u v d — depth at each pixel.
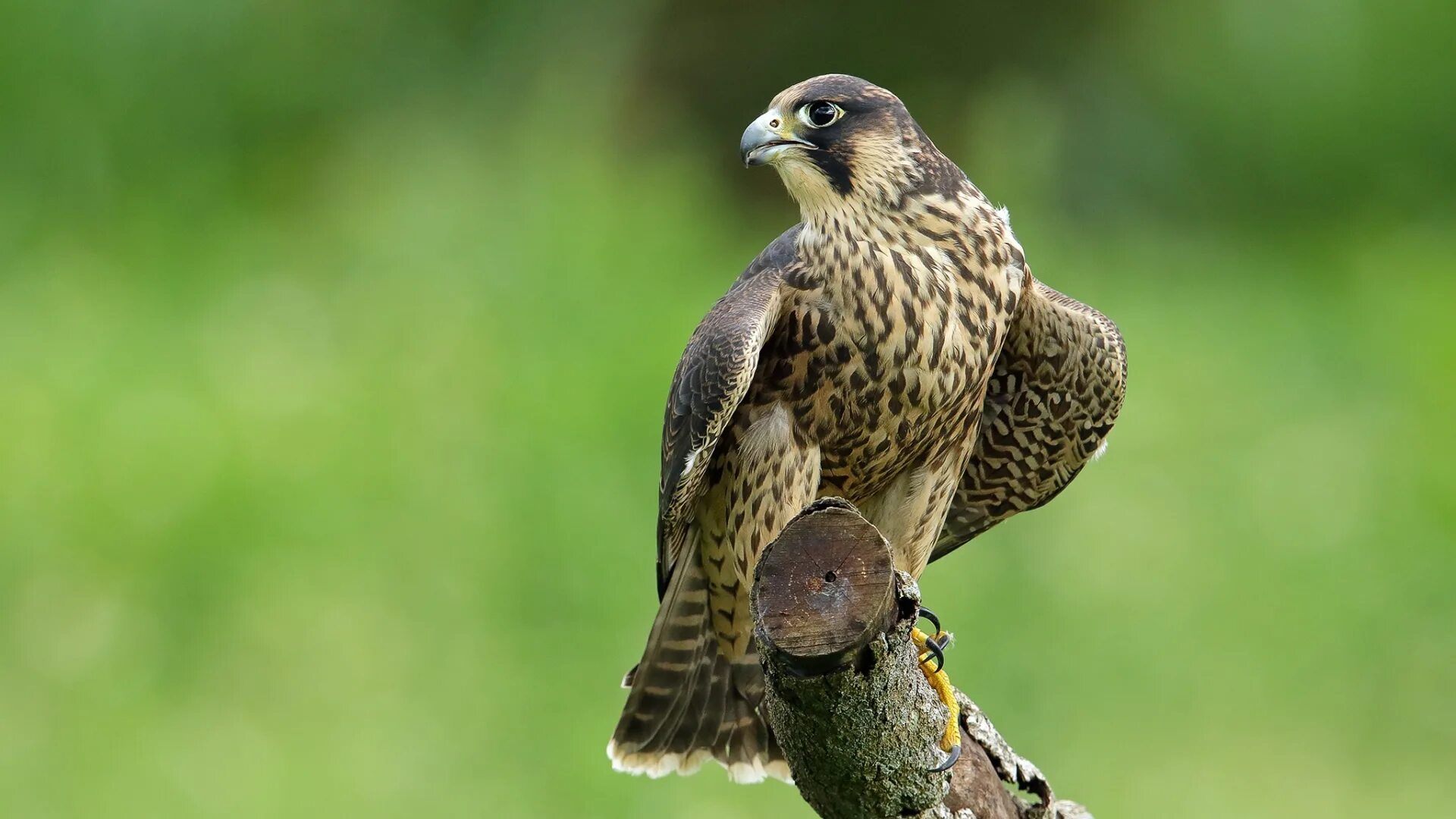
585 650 11.24
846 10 20.88
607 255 15.67
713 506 7.66
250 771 10.42
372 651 11.21
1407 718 12.12
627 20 20.50
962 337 7.22
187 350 14.69
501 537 12.01
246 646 11.32
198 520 12.06
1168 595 12.48
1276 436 15.34
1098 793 11.02
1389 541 13.66
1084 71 21.91
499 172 17.16
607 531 12.07
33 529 12.05
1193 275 19.84
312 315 15.27
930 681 6.02
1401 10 23.05
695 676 7.98
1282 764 11.48
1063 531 12.94
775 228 20.00
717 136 20.94
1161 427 15.10
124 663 11.20
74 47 18.31
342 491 12.44
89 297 15.82
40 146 18.05
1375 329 18.03
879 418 7.32
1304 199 22.59
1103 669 11.73
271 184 18.33
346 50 19.38
